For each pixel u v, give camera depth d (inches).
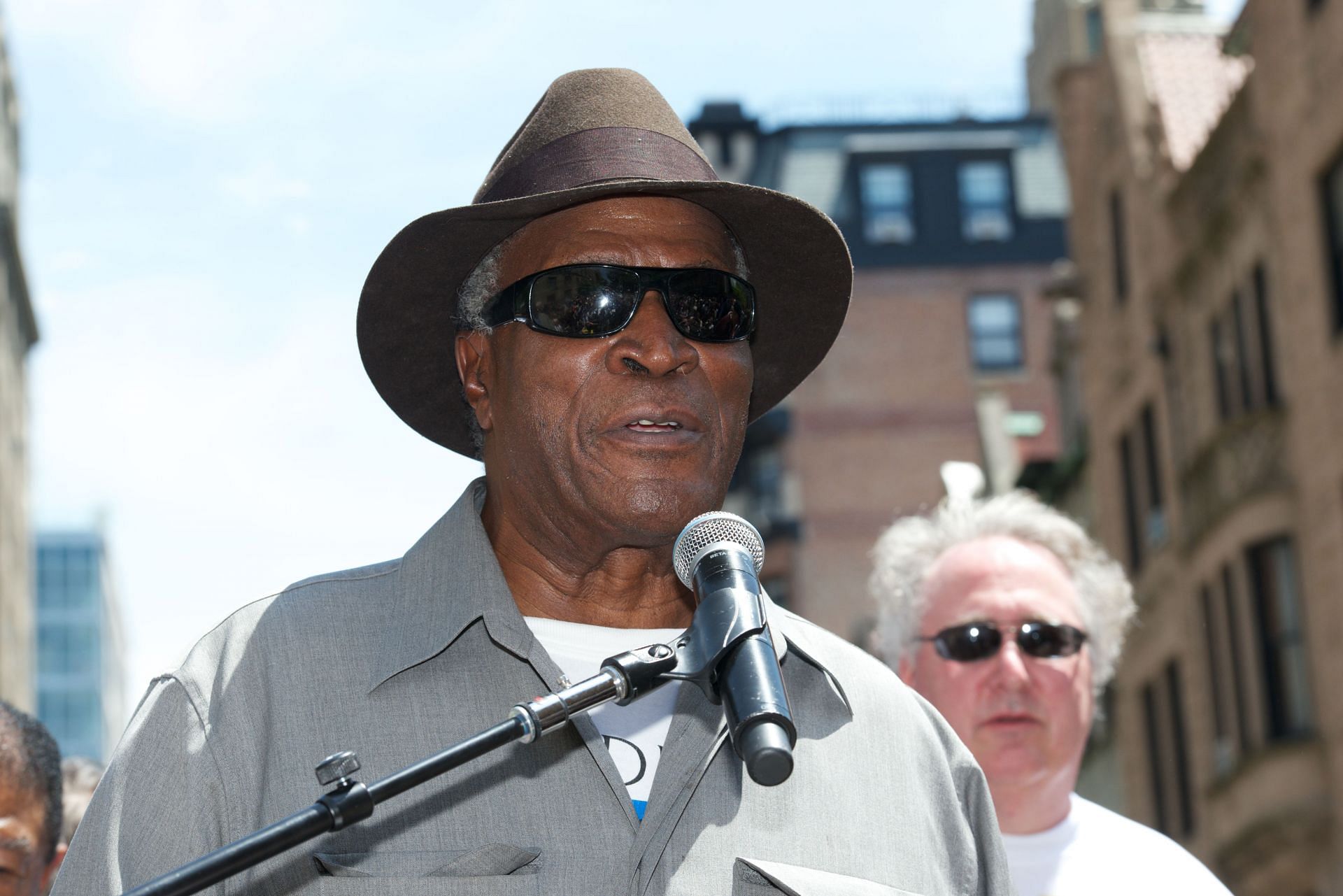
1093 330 1067.3
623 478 139.9
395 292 155.6
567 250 145.3
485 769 131.0
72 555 4687.5
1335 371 718.5
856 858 135.3
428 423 168.7
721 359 145.0
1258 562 784.3
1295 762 738.2
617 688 113.6
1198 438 882.8
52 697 4574.3
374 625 137.8
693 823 132.3
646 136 150.4
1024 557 227.9
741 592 117.5
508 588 139.4
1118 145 1025.5
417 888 123.6
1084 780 1112.2
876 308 1638.8
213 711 131.6
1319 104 727.7
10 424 2128.4
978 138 1681.8
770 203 151.6
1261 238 793.6
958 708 221.9
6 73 2110.0
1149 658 959.0
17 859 193.3
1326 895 733.9
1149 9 1181.7
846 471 1600.6
